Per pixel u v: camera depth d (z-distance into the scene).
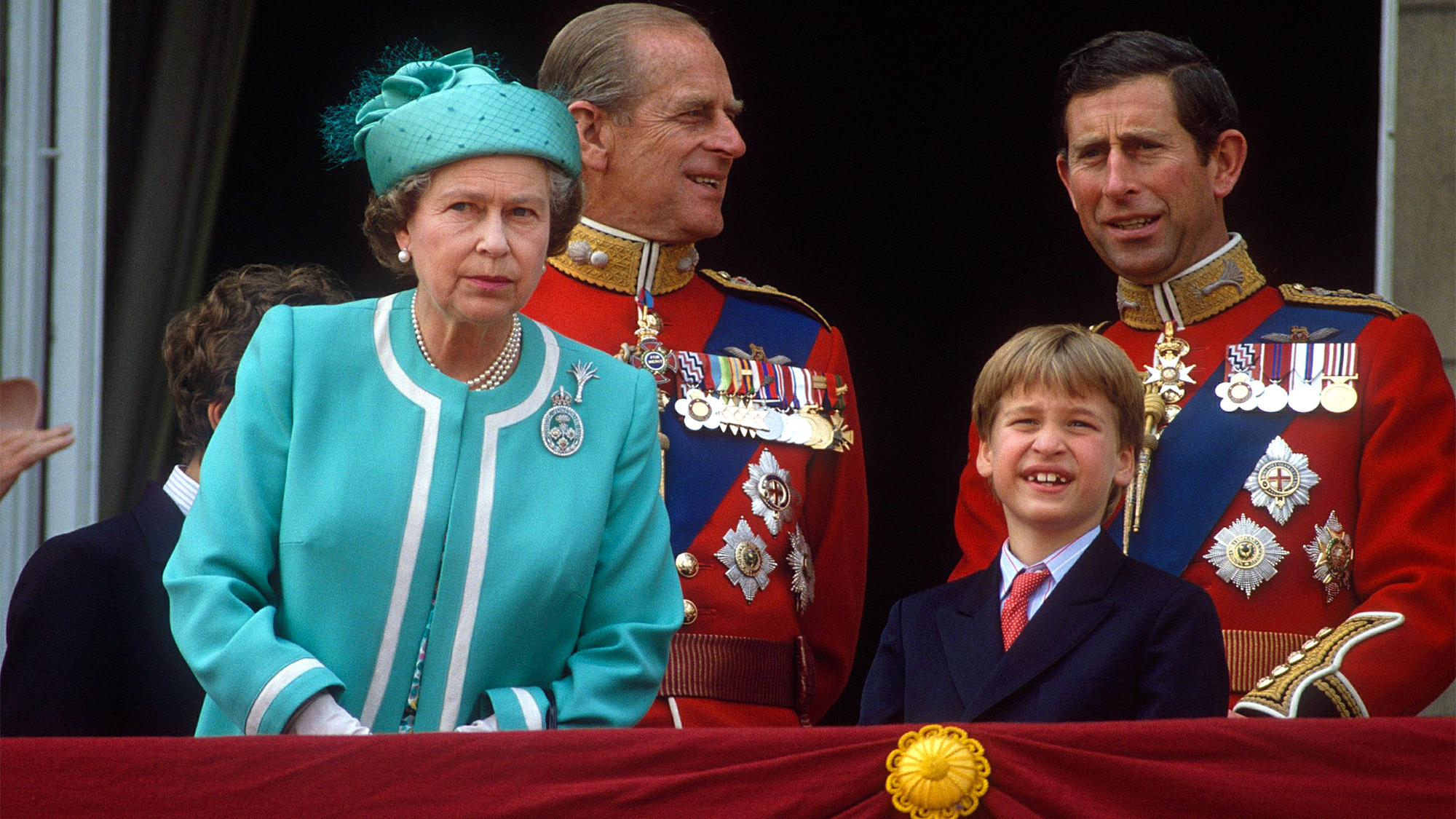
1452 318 18.69
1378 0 24.73
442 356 10.94
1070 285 27.73
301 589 10.42
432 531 10.55
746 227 28.06
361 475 10.59
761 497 14.27
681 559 13.79
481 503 10.67
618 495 11.09
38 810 9.59
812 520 14.93
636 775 9.80
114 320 20.62
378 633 10.45
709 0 26.61
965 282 27.98
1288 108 25.09
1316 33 24.95
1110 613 11.57
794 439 14.64
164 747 9.71
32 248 19.77
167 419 20.64
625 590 10.92
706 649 13.67
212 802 9.65
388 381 10.91
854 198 27.95
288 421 10.69
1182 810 9.74
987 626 12.05
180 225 20.95
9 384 14.81
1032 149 27.39
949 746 9.79
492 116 10.67
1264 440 13.98
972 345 28.03
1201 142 14.53
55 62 20.08
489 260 10.55
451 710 10.45
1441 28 18.83
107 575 12.09
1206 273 14.69
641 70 14.65
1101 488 12.20
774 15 26.91
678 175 14.70
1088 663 11.39
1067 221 27.55
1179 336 14.79
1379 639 12.67
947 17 26.78
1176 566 13.75
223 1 21.39
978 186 27.72
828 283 28.19
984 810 9.80
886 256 28.08
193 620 10.21
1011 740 9.82
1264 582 13.60
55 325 19.88
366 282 25.03
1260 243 25.25
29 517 19.59
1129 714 11.30
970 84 27.28
